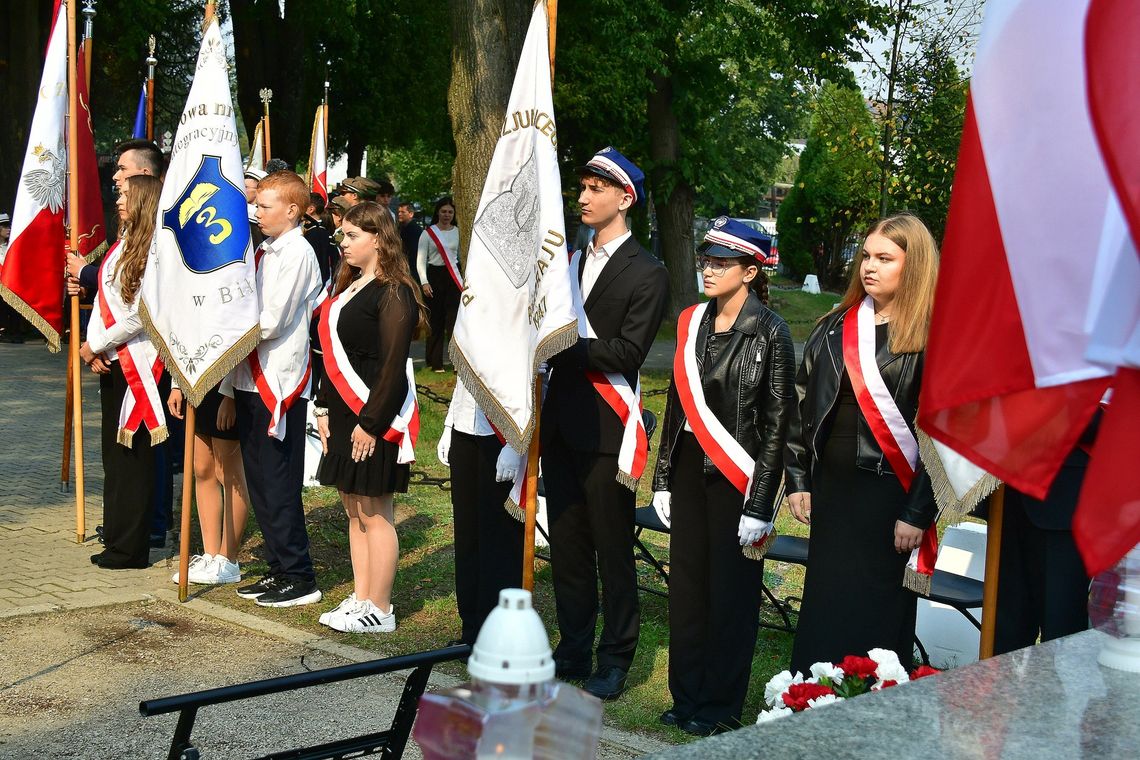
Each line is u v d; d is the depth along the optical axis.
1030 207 2.92
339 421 5.69
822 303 33.88
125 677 5.04
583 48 22.86
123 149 6.88
